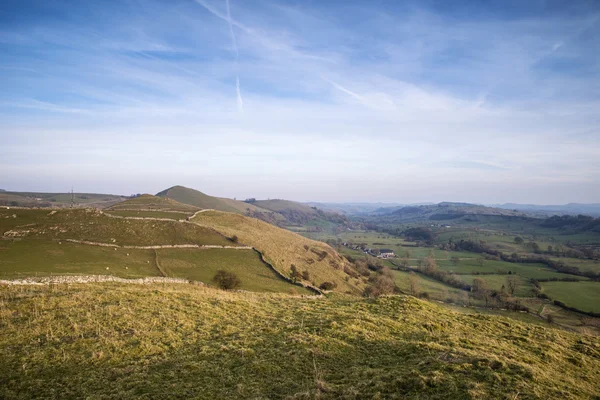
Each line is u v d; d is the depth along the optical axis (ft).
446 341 64.90
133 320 76.02
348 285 309.01
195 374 54.54
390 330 73.97
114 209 340.39
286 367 56.08
